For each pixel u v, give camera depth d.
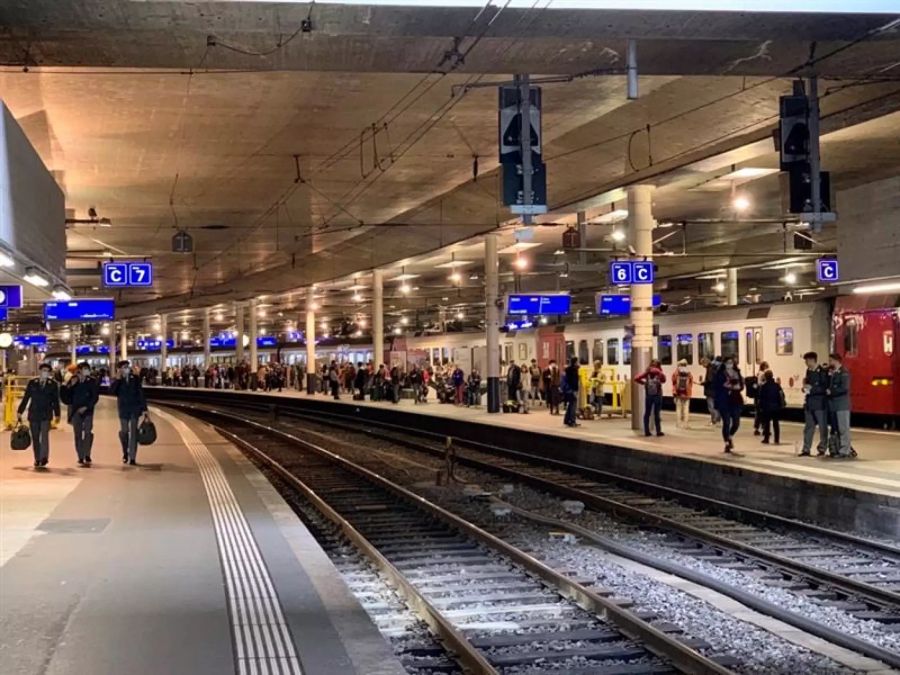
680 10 9.77
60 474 15.37
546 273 43.53
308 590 7.50
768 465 15.23
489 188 26.88
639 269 21.78
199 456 18.48
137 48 10.88
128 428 16.83
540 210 10.88
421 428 31.47
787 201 11.89
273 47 10.93
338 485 18.38
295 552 9.03
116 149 21.72
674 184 22.53
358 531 12.95
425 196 28.58
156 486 13.88
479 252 36.84
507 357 40.81
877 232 16.23
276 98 17.95
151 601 7.14
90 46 10.77
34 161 13.14
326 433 33.12
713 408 23.86
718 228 31.59
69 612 6.82
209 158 22.78
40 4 9.45
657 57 11.53
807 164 11.70
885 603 8.80
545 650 7.22
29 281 14.44
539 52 11.24
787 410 27.12
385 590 9.23
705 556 11.28
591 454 20.12
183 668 5.54
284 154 22.62
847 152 21.19
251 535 9.93
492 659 6.94
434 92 17.75
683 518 14.07
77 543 9.47
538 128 10.99
